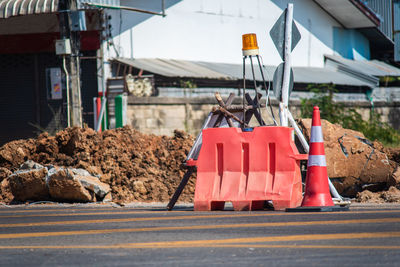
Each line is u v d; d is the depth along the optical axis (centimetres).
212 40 5181
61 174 1828
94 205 1795
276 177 1480
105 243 980
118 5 4106
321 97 4381
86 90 4119
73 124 3534
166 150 2170
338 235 1009
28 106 4147
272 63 5722
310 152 1445
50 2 3628
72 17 3572
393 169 1909
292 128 1534
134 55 4528
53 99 4088
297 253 855
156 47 4703
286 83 1617
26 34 4053
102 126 3934
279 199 1459
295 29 1631
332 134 1938
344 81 5650
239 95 4881
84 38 4028
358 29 6594
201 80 4556
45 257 867
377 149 2006
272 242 953
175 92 4366
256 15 5581
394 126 5641
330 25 6338
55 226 1228
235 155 1520
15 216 1466
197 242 969
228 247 915
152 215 1420
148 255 863
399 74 6488
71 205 1795
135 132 2233
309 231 1062
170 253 876
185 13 4944
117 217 1383
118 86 4081
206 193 1522
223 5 5275
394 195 1783
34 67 4125
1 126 4191
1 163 2131
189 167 1584
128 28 4500
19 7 3653
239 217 1315
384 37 6756
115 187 1942
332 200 1460
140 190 1952
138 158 2077
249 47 1586
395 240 953
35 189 1873
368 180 1906
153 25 4684
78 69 3578
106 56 4219
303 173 1828
